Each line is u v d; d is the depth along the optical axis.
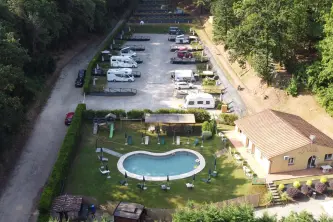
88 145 54.78
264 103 67.94
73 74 80.00
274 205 44.34
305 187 45.22
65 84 74.88
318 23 68.88
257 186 46.69
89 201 42.75
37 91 66.56
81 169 49.38
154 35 111.81
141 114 61.59
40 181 46.84
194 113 61.44
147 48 99.88
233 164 51.00
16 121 48.12
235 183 47.31
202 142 55.75
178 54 91.69
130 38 105.69
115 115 60.81
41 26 73.38
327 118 60.66
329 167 49.22
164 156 52.50
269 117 54.97
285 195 44.72
